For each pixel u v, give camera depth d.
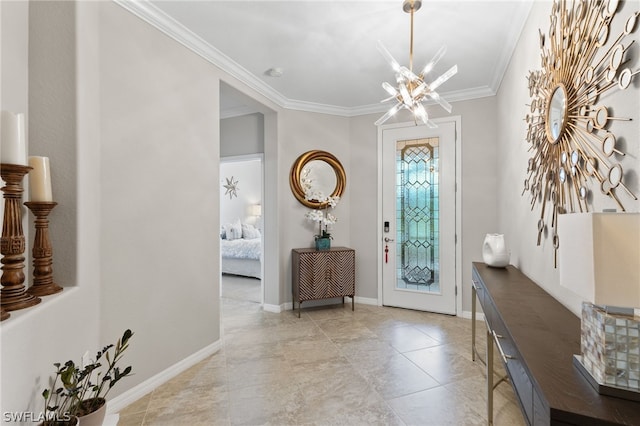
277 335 3.11
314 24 2.31
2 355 0.95
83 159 1.68
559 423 0.68
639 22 0.90
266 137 3.88
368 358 2.60
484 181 3.50
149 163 2.15
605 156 1.08
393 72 3.12
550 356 0.93
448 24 2.29
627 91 0.95
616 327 0.72
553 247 1.58
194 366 2.47
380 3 2.07
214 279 2.72
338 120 4.20
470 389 2.14
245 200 8.23
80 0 1.66
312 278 3.72
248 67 3.00
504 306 1.42
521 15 2.11
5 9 1.52
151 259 2.16
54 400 1.29
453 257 3.68
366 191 4.16
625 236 0.68
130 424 1.81
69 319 1.49
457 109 3.63
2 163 1.27
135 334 2.04
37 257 1.48
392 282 4.02
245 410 1.93
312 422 1.82
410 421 1.82
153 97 2.18
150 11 2.10
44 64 1.66
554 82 1.52
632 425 0.63
